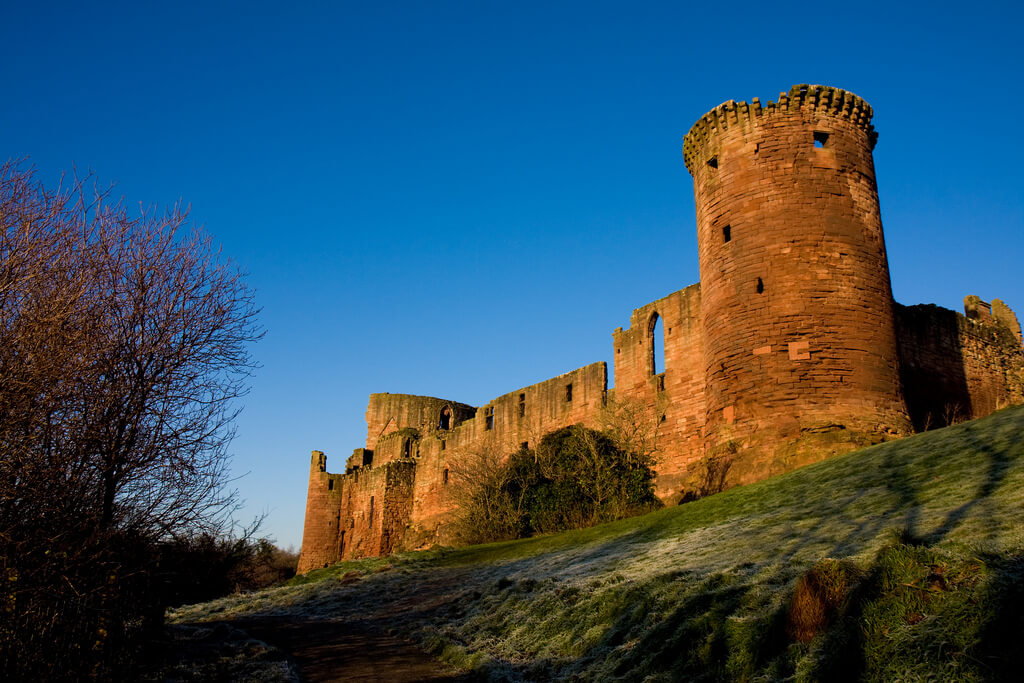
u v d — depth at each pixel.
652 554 17.95
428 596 23.95
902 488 15.66
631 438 37.69
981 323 41.69
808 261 27.31
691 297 37.75
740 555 14.55
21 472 10.27
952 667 7.75
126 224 13.52
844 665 8.55
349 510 66.06
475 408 70.00
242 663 14.69
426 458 59.16
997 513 11.48
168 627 19.20
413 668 14.77
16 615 9.53
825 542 13.34
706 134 31.22
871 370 26.47
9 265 10.93
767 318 27.09
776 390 26.19
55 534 10.12
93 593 10.34
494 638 15.75
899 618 8.73
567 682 11.77
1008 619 7.87
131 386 12.22
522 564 24.23
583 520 33.78
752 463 25.55
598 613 14.17
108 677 10.52
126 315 12.73
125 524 11.56
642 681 10.64
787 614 9.95
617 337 42.31
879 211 29.59
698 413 35.78
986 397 39.38
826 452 24.33
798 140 28.91
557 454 38.47
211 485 12.58
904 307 36.75
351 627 21.38
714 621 11.11
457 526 42.19
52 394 10.74
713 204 30.11
